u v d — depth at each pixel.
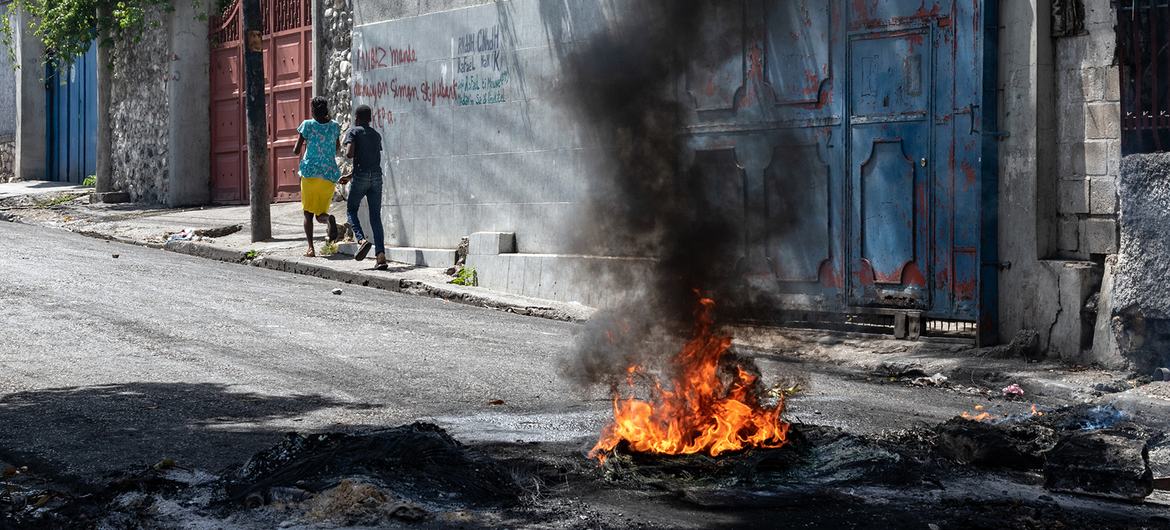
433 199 13.41
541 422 6.07
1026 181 8.39
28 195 21.05
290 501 4.42
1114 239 7.95
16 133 24.20
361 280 12.50
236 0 18.50
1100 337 7.92
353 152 12.63
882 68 9.18
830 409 6.64
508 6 12.18
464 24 12.83
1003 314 8.59
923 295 9.01
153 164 19.64
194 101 19.05
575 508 4.48
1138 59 7.72
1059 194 8.32
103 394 6.58
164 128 19.27
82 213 18.42
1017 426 5.73
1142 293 7.58
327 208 13.53
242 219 16.56
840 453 5.27
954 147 8.77
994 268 8.63
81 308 9.61
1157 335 7.60
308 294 11.33
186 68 18.91
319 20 16.09
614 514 4.40
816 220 9.62
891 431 6.03
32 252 13.33
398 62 13.86
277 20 17.66
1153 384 7.31
